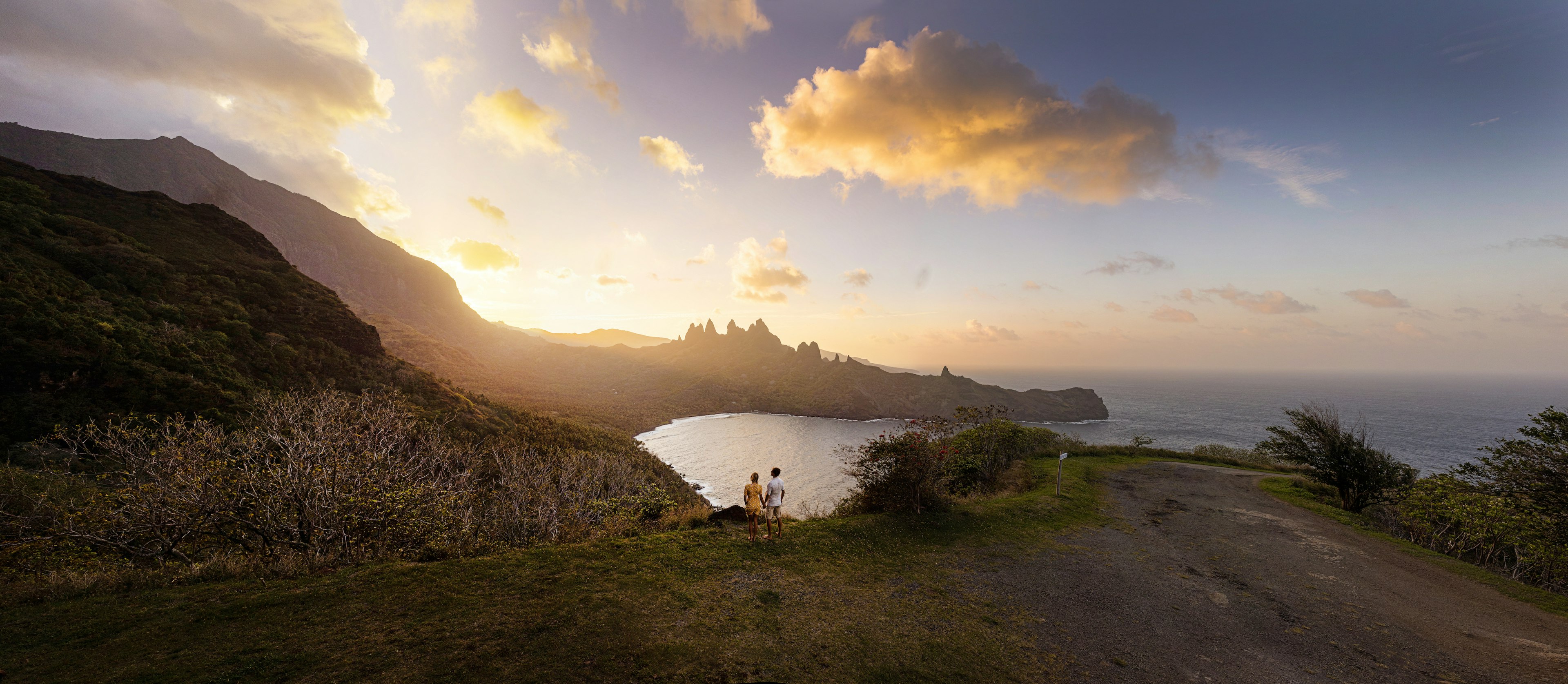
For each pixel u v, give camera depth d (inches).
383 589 278.5
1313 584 394.9
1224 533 535.8
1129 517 593.0
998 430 900.6
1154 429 6358.3
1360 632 312.2
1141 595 362.6
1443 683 256.4
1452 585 394.9
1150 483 791.7
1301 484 778.8
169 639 215.9
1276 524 572.7
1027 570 404.5
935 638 273.6
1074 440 1177.4
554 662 212.5
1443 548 528.4
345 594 269.7
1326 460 665.6
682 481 2802.7
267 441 421.1
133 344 1215.6
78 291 1434.5
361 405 512.4
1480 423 6382.9
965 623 297.7
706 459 4579.2
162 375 1152.2
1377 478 621.6
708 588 314.2
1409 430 5600.4
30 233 1713.8
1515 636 310.8
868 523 480.7
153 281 1811.0
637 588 301.0
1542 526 437.4
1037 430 1145.4
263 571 303.3
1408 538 562.6
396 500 398.9
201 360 1363.2
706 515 499.8
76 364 1050.1
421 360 7037.4
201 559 365.1
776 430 6579.7
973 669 243.6
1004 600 339.3
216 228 2896.2
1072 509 608.1
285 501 378.6
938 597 335.6
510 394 6314.0
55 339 1072.2
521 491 650.2
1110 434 5551.2
